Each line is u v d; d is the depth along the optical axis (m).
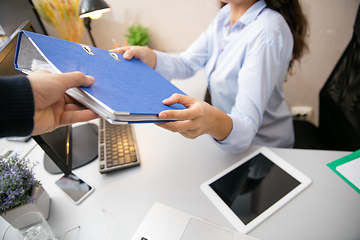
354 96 0.72
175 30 1.27
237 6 0.74
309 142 0.93
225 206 0.51
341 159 0.57
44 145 0.52
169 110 0.36
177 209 0.51
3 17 1.02
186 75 0.95
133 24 1.27
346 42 1.18
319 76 1.32
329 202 0.49
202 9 1.18
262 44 0.64
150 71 0.57
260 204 0.50
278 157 0.60
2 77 0.27
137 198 0.55
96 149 0.70
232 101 0.81
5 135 0.28
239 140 0.58
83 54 0.44
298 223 0.47
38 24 1.07
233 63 0.72
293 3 0.66
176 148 0.67
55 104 0.40
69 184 0.60
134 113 0.32
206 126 0.48
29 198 0.48
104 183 0.59
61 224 0.51
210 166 0.61
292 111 1.48
